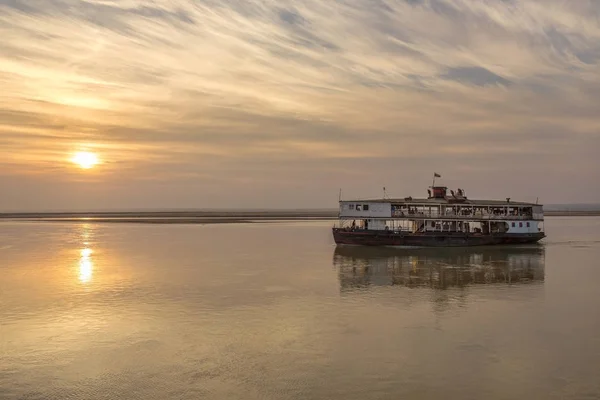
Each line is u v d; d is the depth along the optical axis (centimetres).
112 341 2736
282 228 12812
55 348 2627
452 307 3488
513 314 3281
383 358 2441
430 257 6247
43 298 3800
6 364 2402
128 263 5678
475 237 7381
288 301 3678
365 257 6234
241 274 4881
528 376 2217
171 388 2120
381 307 3488
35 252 6831
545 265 5569
